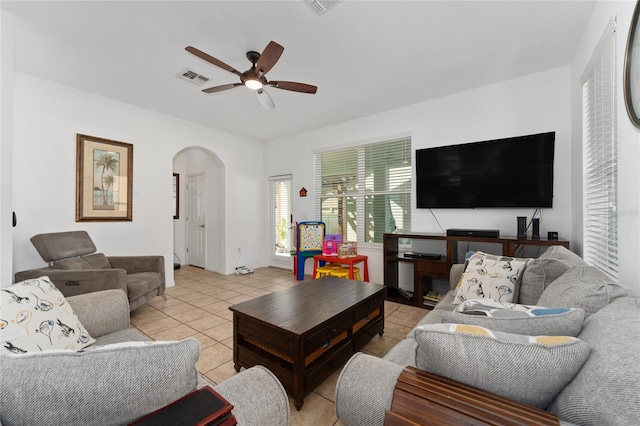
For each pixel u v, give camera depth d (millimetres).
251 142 5387
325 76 2920
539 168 2789
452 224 3395
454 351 762
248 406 786
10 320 1165
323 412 1583
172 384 656
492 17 2041
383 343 2357
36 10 1964
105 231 3420
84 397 576
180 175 6008
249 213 5348
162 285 3260
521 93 2959
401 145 3840
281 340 1653
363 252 4188
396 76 2928
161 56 2551
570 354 700
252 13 1998
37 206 2891
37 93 2902
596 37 1889
